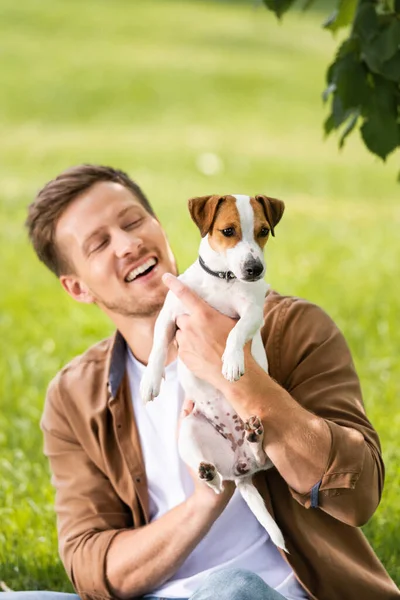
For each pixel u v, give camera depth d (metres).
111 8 30.23
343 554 3.28
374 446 3.27
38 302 9.35
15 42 25.36
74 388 3.64
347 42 3.99
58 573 4.51
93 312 9.02
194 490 3.42
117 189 3.74
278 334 3.47
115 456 3.57
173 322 3.39
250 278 3.17
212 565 3.36
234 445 3.30
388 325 8.16
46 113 20.20
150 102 20.94
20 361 7.82
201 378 3.30
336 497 3.13
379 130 4.01
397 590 3.30
